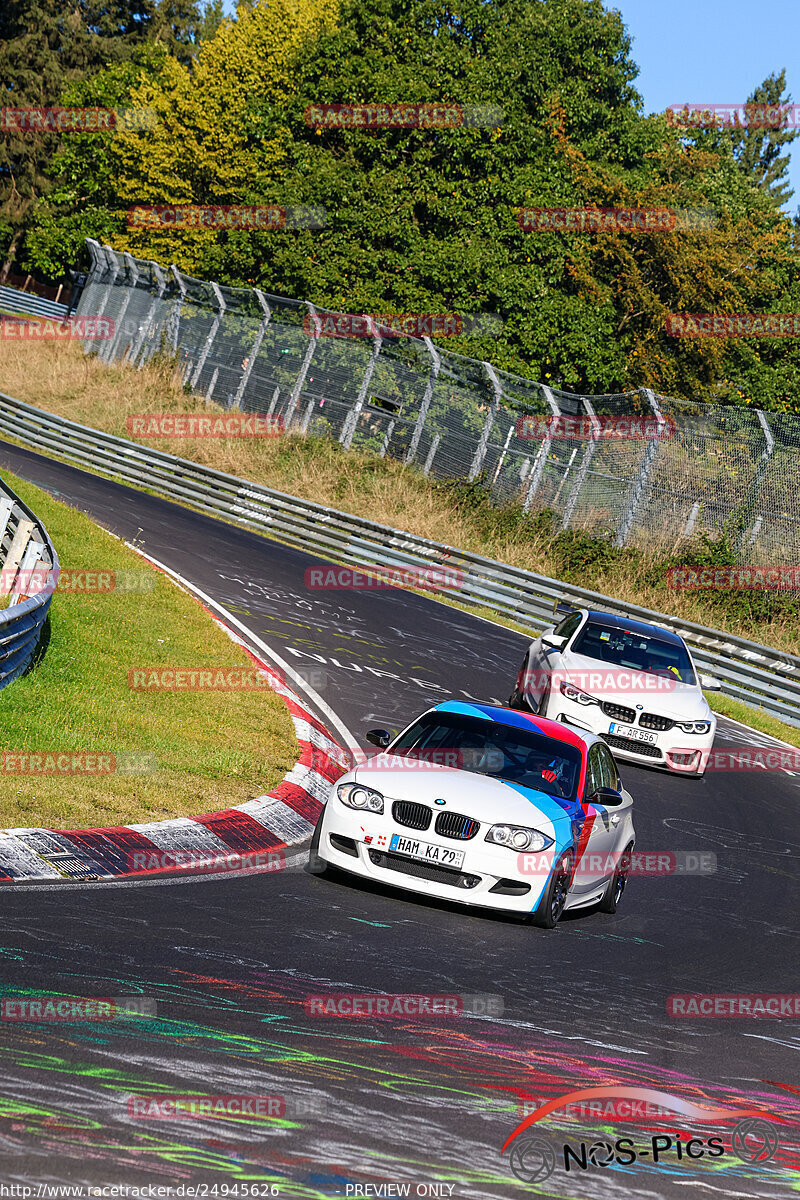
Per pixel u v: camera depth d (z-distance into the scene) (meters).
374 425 91.69
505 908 23.45
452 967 20.03
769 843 36.91
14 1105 11.55
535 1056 16.20
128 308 115.56
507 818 23.86
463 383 87.56
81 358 115.12
